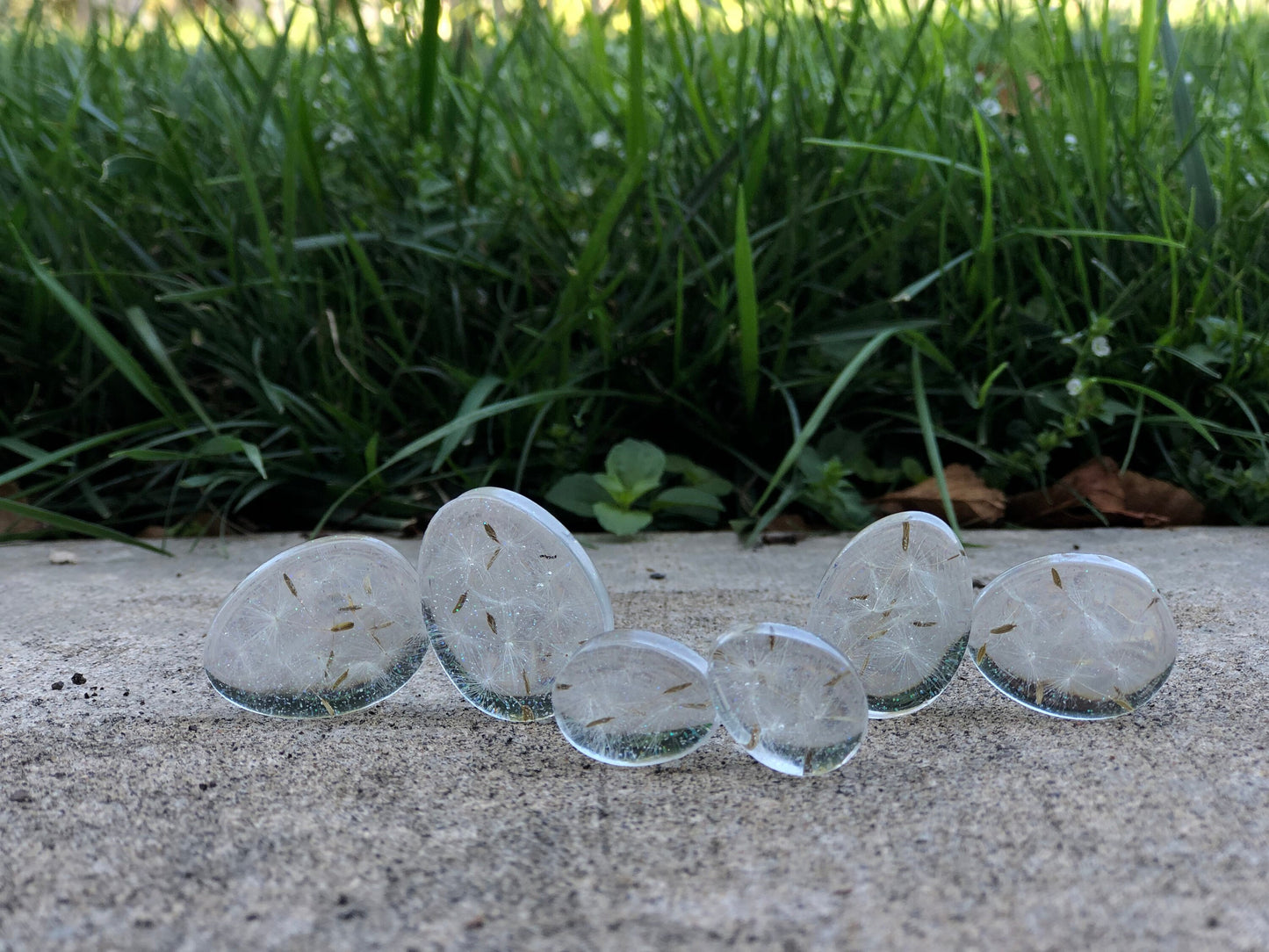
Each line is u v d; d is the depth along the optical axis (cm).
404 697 20
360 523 32
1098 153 33
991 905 13
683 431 34
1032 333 34
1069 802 15
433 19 36
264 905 13
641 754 17
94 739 18
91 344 34
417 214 37
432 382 35
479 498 18
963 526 31
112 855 14
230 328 34
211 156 39
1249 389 31
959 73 41
